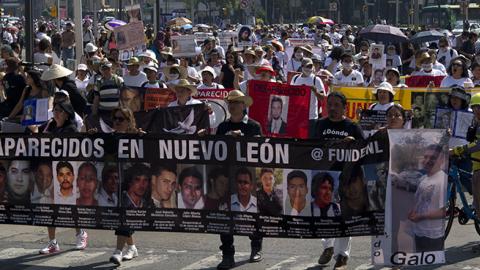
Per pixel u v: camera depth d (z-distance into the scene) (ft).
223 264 55.52
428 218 50.06
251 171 52.75
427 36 169.17
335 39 236.43
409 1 517.55
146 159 54.39
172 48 133.59
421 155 49.73
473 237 63.82
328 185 51.67
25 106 68.54
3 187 57.06
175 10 530.68
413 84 99.19
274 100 82.48
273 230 52.90
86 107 82.94
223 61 134.82
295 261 57.67
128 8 162.40
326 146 51.49
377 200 50.83
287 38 183.01
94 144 55.11
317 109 83.35
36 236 67.56
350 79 98.94
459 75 87.92
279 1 618.03
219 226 53.67
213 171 53.42
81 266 57.31
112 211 55.26
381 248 50.83
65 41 175.94
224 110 86.43
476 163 58.39
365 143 50.78
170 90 86.02
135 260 58.80
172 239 65.51
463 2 341.62
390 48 137.18
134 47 126.82
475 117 59.21
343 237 52.26
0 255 60.95
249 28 178.60
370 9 568.00
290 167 52.08
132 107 86.17
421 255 50.31
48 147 55.93
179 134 53.67
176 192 54.13
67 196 55.98
